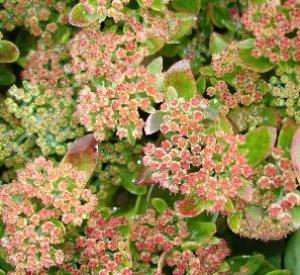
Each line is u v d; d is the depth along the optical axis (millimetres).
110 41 681
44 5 729
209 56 752
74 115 690
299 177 650
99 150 699
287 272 700
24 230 640
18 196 655
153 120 664
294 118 691
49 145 704
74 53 696
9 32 769
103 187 710
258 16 685
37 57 734
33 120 699
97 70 681
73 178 651
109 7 681
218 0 751
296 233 716
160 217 686
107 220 702
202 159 657
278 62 677
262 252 735
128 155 710
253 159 665
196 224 687
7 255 667
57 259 645
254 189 663
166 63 753
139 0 679
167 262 688
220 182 651
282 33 671
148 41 690
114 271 660
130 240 693
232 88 720
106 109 660
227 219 693
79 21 682
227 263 698
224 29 771
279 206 661
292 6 673
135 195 735
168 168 656
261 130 665
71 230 675
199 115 658
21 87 771
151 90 662
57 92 703
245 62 682
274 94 682
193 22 700
